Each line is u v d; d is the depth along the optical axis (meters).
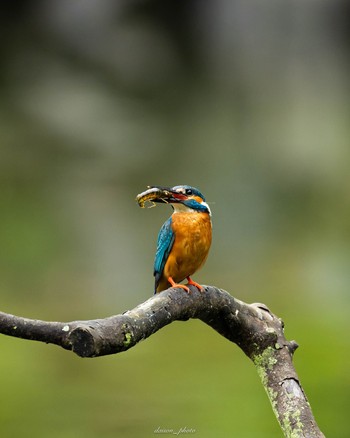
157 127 17.67
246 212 17.73
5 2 16.34
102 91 17.23
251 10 17.88
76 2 16.70
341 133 18.23
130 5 17.05
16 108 16.59
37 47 16.73
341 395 8.24
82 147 16.97
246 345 3.16
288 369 3.09
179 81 17.86
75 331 2.15
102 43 17.08
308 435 2.87
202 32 17.81
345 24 18.00
